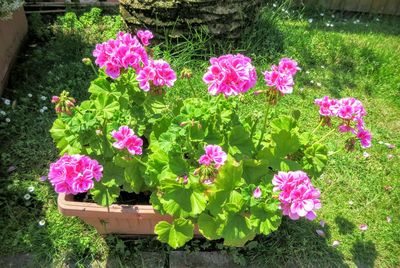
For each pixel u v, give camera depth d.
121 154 1.74
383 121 3.07
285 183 1.54
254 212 1.67
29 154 2.52
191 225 1.77
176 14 3.01
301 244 2.16
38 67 3.16
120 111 1.81
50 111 2.79
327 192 2.47
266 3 4.21
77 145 1.79
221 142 1.78
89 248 2.08
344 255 2.16
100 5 3.91
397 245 2.24
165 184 1.67
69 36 3.45
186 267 2.03
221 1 2.98
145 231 2.04
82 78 3.07
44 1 3.85
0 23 2.89
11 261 2.01
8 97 2.90
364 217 2.36
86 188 1.51
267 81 1.60
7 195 2.28
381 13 4.61
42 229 2.14
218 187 1.68
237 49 3.27
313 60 3.50
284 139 1.85
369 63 3.54
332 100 1.81
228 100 1.87
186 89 2.90
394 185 2.56
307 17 4.38
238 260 2.04
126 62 1.62
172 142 1.68
